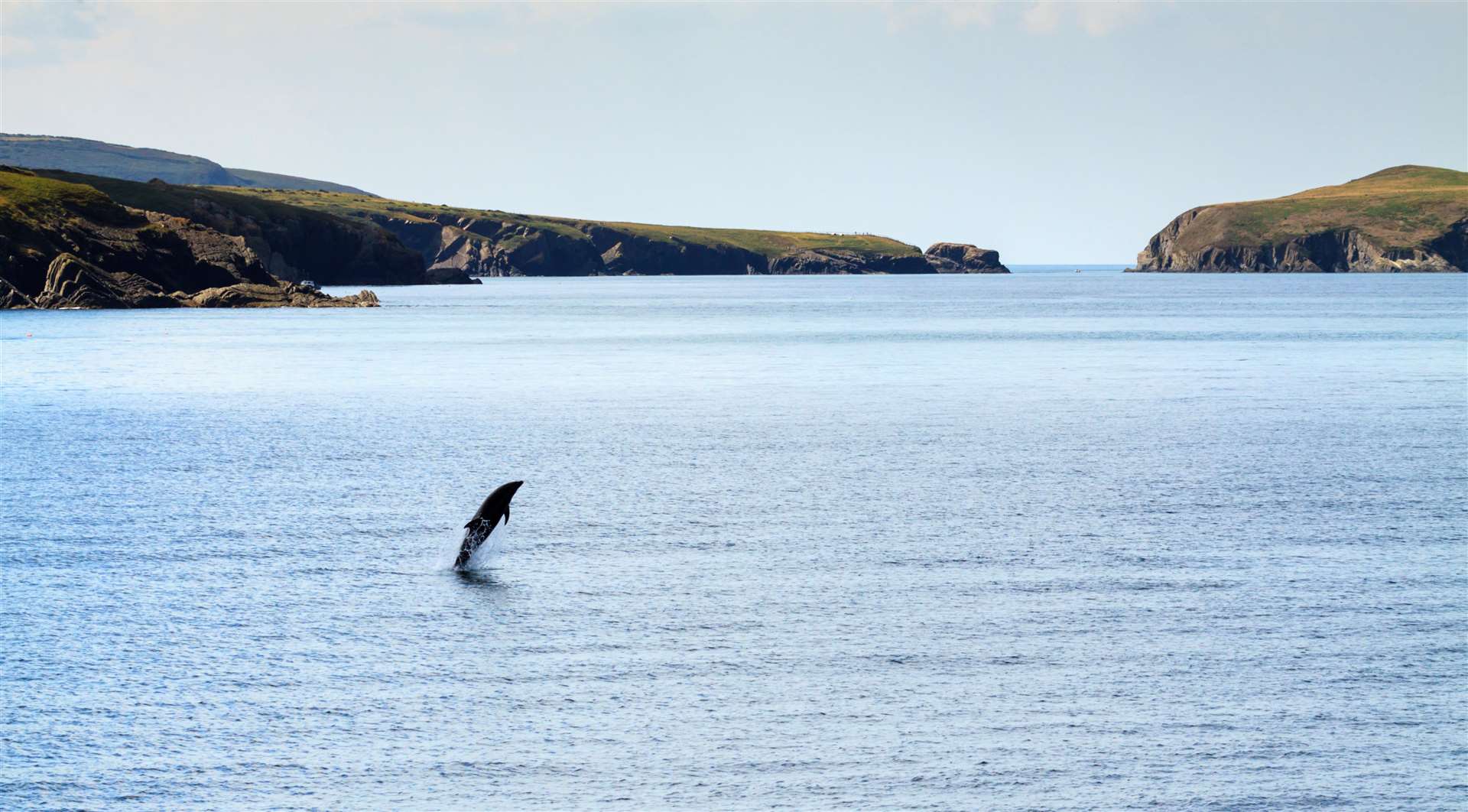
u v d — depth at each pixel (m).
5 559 91.06
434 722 59.72
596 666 67.19
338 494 118.00
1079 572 85.88
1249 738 57.62
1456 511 106.44
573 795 52.41
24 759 55.75
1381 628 72.94
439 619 75.88
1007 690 63.34
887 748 56.66
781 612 76.50
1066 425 168.75
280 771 54.59
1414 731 58.28
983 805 51.34
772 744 57.09
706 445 150.62
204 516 107.06
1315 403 195.62
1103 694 62.66
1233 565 87.56
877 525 102.19
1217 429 163.25
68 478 127.56
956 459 138.12
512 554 92.31
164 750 56.69
